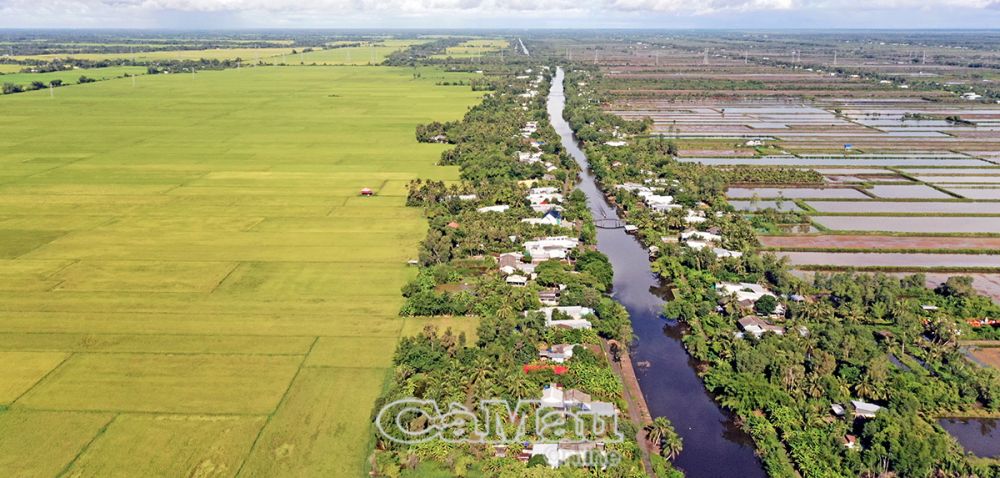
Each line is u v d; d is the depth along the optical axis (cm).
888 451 7250
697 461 7656
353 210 16338
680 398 8825
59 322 10256
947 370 9056
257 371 8944
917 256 13550
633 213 16162
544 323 10156
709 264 12669
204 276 12094
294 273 12288
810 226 15488
